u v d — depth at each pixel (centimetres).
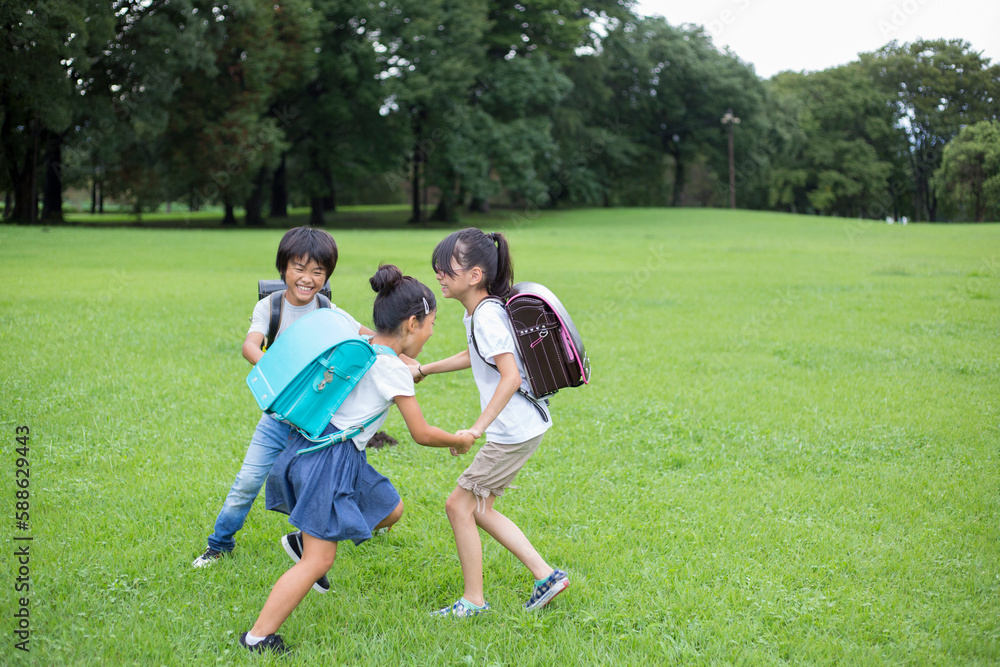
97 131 3028
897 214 6306
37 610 311
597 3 4862
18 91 2588
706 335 970
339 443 299
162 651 286
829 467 507
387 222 4525
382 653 291
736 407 645
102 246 2002
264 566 359
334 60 3744
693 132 5534
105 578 338
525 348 313
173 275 1434
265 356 304
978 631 311
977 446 549
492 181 4081
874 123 5722
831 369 788
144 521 398
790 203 6303
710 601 331
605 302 1252
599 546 384
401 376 301
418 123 4259
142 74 2966
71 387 631
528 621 316
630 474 490
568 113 4891
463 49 3934
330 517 290
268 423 355
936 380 739
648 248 2466
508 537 328
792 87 6328
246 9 3094
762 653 295
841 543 391
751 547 386
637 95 5481
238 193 3844
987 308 1158
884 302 1234
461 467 495
